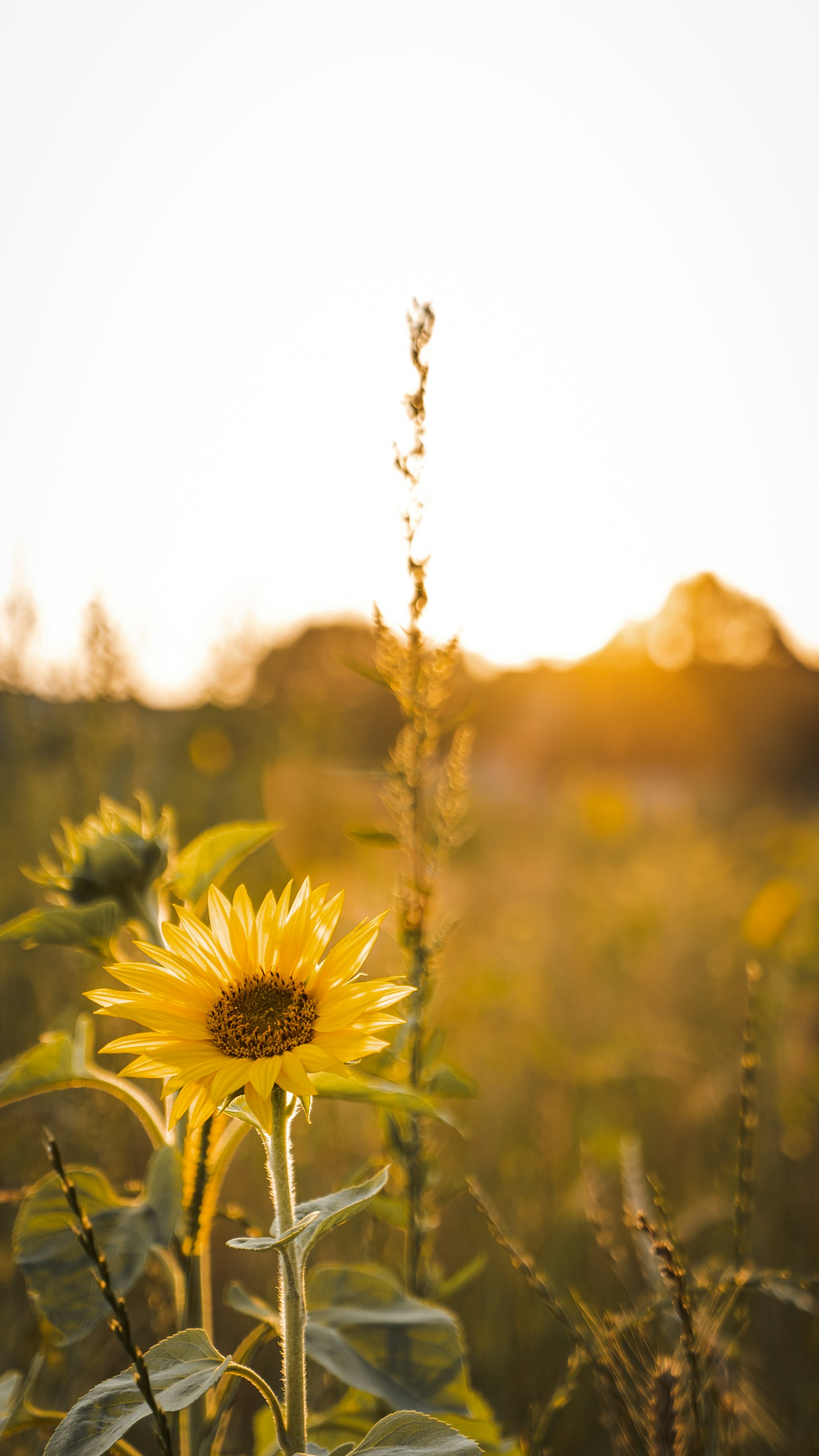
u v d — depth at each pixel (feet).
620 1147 5.08
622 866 12.43
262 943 2.48
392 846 3.31
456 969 7.16
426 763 3.30
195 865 2.96
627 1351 3.06
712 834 14.90
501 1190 5.15
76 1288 2.59
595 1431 3.77
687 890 9.71
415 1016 3.19
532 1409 3.22
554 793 21.30
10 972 5.41
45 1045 2.74
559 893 10.64
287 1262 2.36
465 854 12.50
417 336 3.13
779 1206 4.82
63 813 6.56
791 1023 6.40
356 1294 2.77
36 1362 2.69
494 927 9.26
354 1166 4.77
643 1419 2.82
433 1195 3.31
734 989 7.49
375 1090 2.59
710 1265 3.27
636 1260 4.51
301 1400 2.34
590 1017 7.33
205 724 8.73
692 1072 6.41
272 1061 2.28
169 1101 2.81
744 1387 3.11
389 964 5.80
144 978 2.40
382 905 5.14
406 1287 3.19
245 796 7.65
